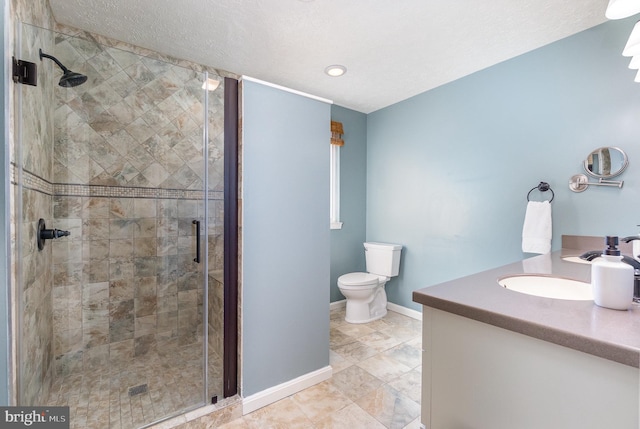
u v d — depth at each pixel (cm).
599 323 67
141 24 184
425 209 289
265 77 257
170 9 170
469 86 252
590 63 187
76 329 193
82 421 149
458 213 262
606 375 60
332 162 326
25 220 124
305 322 185
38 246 147
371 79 261
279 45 207
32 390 136
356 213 343
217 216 169
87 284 196
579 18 177
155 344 210
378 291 305
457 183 262
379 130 334
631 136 172
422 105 289
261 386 167
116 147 203
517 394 73
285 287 177
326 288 196
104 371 192
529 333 68
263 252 168
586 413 62
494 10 170
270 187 170
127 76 200
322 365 193
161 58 221
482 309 77
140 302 211
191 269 198
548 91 206
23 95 117
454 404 85
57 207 183
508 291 93
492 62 231
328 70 244
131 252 209
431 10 170
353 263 341
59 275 186
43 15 154
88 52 190
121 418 150
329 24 184
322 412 162
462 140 258
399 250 307
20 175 112
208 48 212
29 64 117
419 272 295
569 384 65
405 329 272
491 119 238
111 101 199
